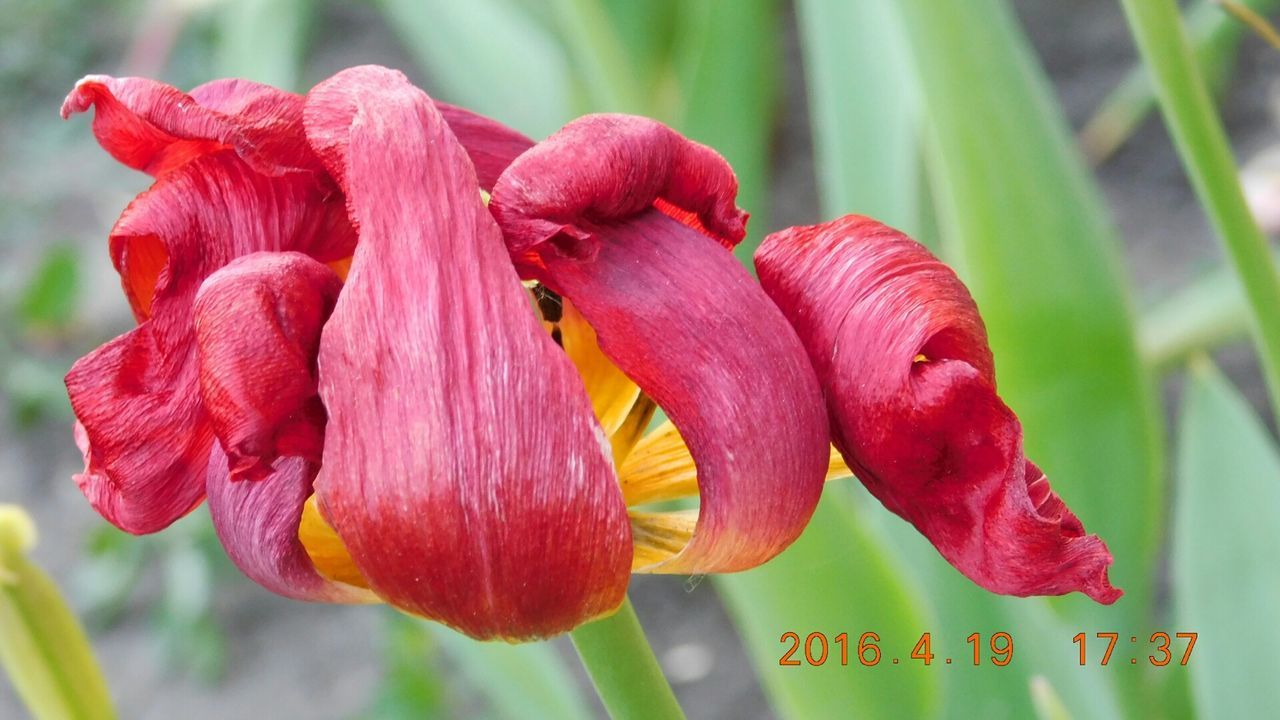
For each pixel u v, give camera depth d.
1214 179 0.35
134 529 0.29
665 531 0.30
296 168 0.28
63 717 0.34
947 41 0.42
